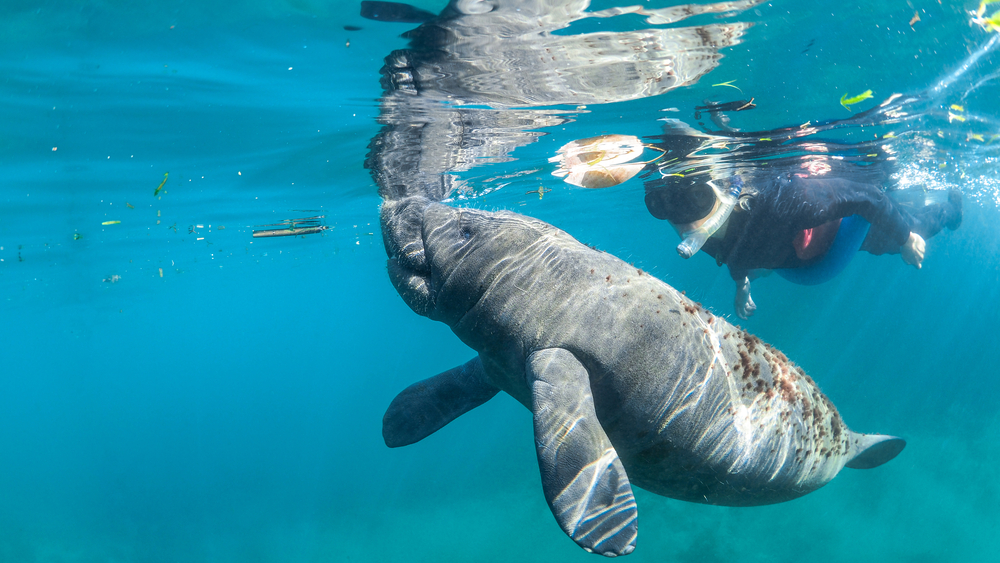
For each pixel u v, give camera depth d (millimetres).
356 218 14922
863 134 8727
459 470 20484
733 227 7613
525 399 2914
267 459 28781
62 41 4191
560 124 7391
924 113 7984
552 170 10938
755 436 2994
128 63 4656
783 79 5941
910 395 21234
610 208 19438
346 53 4645
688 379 2689
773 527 12641
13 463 41281
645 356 2588
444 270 2902
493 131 7492
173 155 7426
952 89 7113
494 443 22594
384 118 6574
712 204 7031
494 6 3895
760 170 10578
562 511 2047
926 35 5285
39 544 19672
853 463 4211
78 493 26547
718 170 10391
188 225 12633
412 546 15352
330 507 19062
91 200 9266
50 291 20188
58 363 63656
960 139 10414
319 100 5805
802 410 3369
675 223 7402
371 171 9234
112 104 5504
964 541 11250
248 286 32125
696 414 2723
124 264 17141
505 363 2807
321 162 8523
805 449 3361
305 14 3953
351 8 3891
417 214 3387
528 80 5535
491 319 2746
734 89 6141
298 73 5047
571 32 4445
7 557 18594
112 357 69625
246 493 22188
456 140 7801
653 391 2607
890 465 14609
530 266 2732
